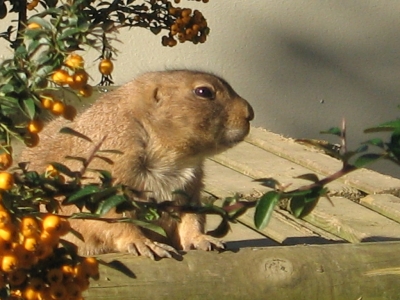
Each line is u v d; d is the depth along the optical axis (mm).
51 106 4180
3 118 4172
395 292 5949
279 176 9383
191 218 7164
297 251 5969
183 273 5699
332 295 5855
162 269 5695
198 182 7707
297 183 9086
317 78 12953
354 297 5895
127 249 6523
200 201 7820
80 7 4723
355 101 13156
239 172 9688
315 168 9797
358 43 13023
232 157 10039
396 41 13133
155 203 4809
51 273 4387
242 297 5699
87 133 7309
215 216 8422
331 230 8102
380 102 13266
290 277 5801
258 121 12852
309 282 5824
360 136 13242
